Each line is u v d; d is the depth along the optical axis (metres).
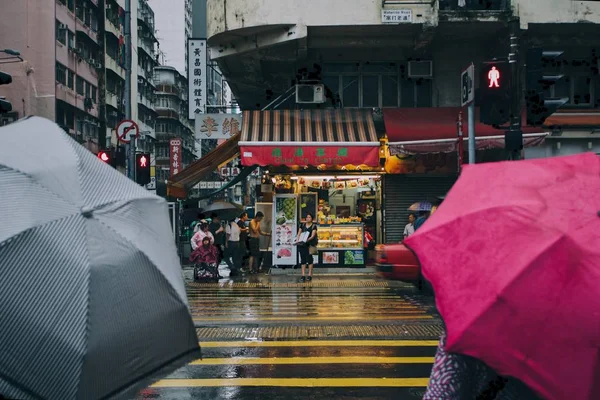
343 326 8.96
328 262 18.67
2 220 2.29
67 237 2.27
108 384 2.27
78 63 41.97
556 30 17.56
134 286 2.33
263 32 17.64
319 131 17.25
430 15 16.88
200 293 13.59
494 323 1.92
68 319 2.17
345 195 20.08
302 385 5.91
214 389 5.80
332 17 17.09
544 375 1.92
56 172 2.49
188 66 27.72
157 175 74.69
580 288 1.85
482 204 2.12
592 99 18.59
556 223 1.95
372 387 5.84
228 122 20.12
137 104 61.03
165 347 2.44
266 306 11.22
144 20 64.19
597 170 2.16
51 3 37.72
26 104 37.22
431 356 7.07
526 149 18.00
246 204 52.59
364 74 18.95
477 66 18.77
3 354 2.18
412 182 19.09
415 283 13.37
